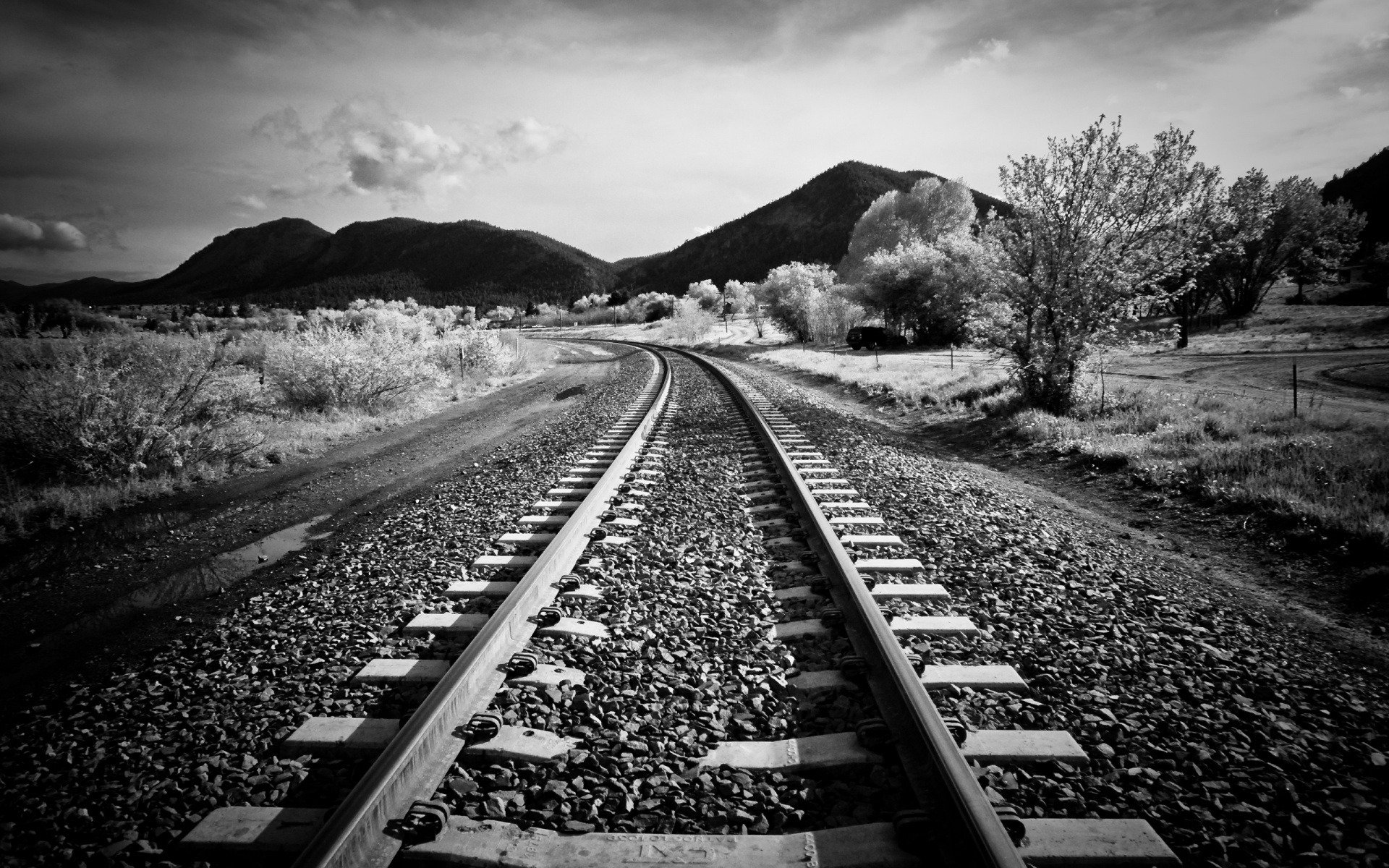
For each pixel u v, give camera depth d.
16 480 8.60
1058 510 7.16
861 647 3.54
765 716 3.08
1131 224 11.61
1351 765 2.78
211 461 10.18
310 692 3.44
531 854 2.20
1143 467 8.30
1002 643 3.76
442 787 2.54
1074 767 2.71
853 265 62.22
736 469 8.27
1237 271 37.22
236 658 3.92
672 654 3.68
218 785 2.72
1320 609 4.63
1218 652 3.72
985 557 5.16
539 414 15.16
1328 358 18.38
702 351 42.78
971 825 2.06
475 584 4.69
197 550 6.45
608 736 2.92
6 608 5.16
